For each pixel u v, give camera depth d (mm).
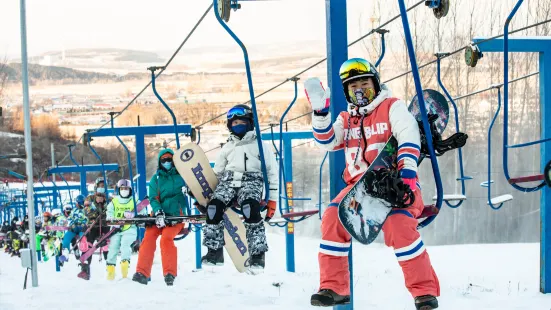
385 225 3395
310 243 17578
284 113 7297
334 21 4922
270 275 9914
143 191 10961
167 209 7551
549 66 7508
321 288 3451
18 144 54469
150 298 7375
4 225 25562
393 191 3141
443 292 7691
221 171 5668
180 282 8984
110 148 52594
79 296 7562
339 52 4910
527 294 7570
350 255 4961
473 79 24172
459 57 24000
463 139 3572
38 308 7000
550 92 7516
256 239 5543
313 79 3658
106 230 11109
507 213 23391
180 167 5723
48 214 16594
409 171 3229
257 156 5473
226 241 5539
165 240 7734
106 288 8023
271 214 5512
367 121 3547
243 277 9633
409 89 23594
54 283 10586
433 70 23797
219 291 8016
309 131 11375
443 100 4453
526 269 9695
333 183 4828
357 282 8758
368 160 3506
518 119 24141
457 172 23641
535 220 23328
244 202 5164
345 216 3301
